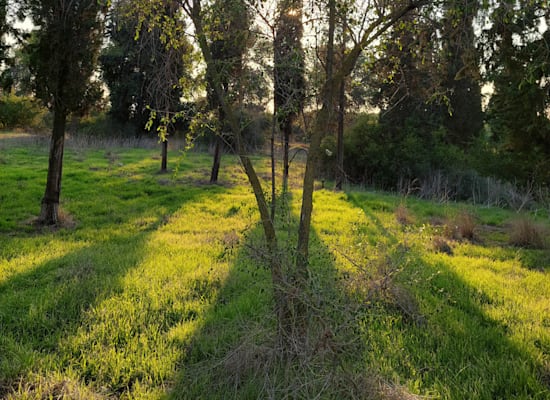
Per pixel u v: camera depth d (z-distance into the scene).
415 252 6.27
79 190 12.18
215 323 4.18
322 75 3.49
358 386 2.85
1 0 7.79
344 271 3.82
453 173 16.89
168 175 15.47
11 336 3.84
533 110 9.87
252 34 3.48
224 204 11.01
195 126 3.88
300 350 2.86
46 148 21.23
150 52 4.67
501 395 3.16
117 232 8.05
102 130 28.19
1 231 8.04
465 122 23.03
